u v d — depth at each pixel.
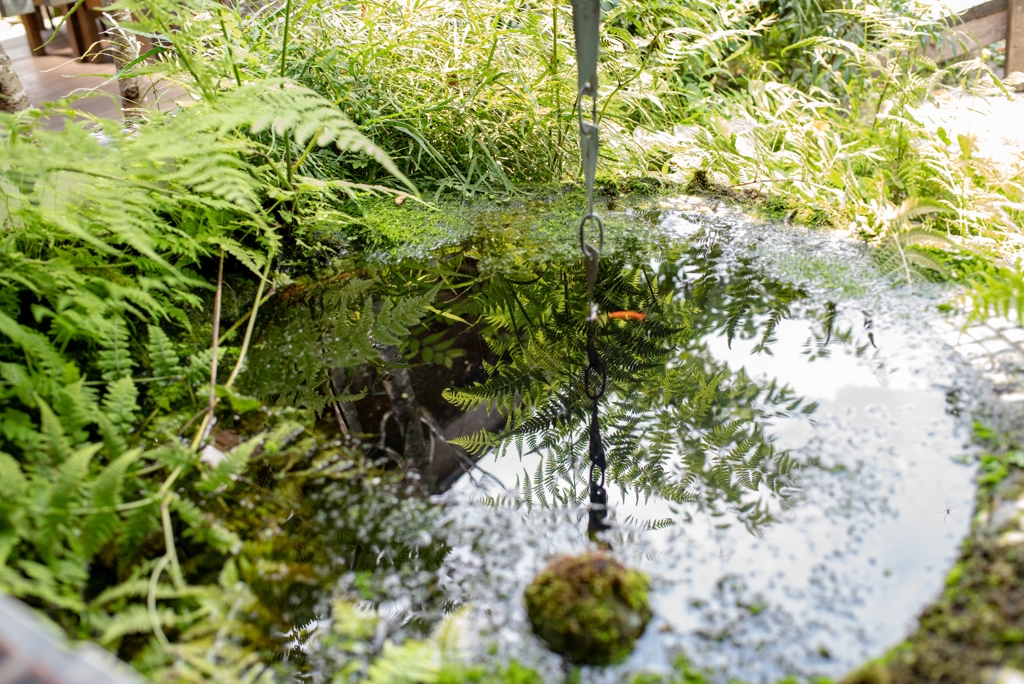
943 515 1.04
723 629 0.91
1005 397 1.25
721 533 1.08
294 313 1.75
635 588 0.95
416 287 1.88
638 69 2.51
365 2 2.38
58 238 1.57
